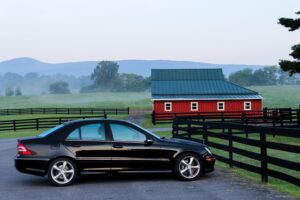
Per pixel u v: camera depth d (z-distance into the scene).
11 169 13.45
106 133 10.30
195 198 8.38
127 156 10.19
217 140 23.33
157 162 10.25
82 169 10.08
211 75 56.34
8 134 34.38
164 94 52.22
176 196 8.60
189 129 17.30
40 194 9.17
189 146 10.43
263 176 9.96
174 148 10.34
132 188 9.54
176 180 10.44
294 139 25.17
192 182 10.13
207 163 10.43
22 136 31.45
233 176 10.96
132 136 10.36
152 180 10.51
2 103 166.38
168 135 27.81
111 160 10.14
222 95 52.25
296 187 9.67
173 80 55.53
